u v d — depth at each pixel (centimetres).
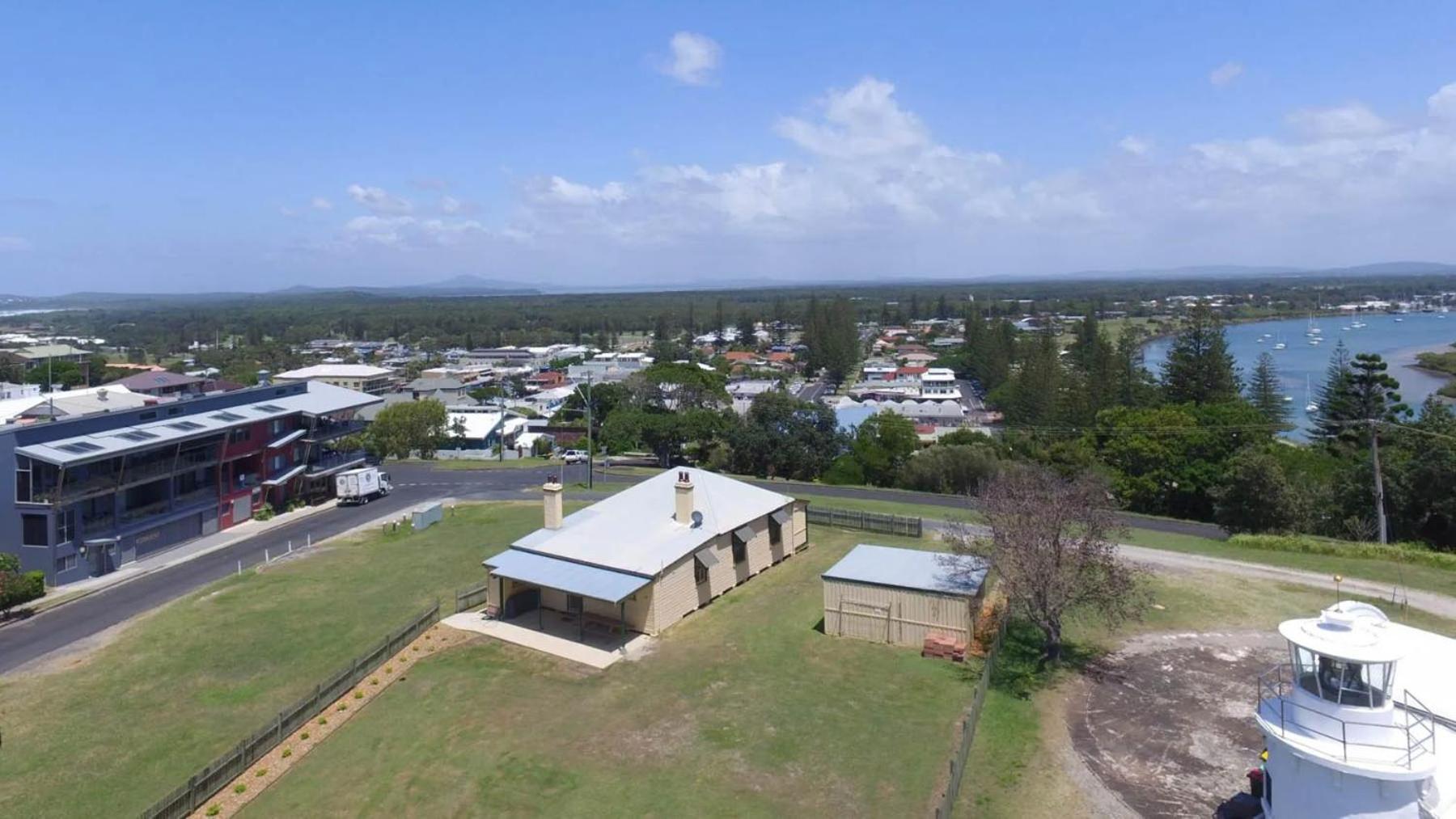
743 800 2258
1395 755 1698
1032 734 2589
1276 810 1855
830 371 18350
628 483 7025
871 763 2436
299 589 4159
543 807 2242
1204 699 2811
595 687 2978
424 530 5322
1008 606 3500
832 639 3412
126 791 2367
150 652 3372
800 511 4794
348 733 2666
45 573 4262
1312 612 3609
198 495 5288
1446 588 3922
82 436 4731
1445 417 6212
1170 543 4844
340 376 13262
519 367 19462
